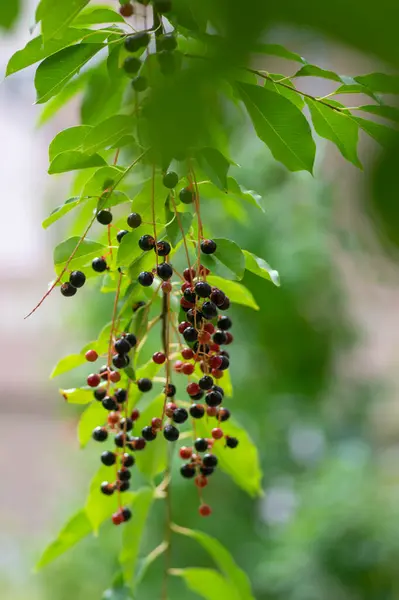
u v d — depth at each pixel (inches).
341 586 69.6
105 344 39.3
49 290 36.8
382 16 17.4
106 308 69.9
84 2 33.5
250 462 41.5
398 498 71.4
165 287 36.7
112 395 38.7
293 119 36.0
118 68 36.4
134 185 41.4
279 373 66.0
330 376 69.1
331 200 60.0
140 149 36.5
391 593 69.0
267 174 63.6
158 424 37.5
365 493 71.6
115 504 41.4
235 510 77.8
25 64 37.4
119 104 41.8
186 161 34.4
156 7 33.6
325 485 72.9
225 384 40.0
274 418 73.7
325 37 18.1
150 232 36.2
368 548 68.9
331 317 65.0
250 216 62.9
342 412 79.2
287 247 62.9
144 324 38.2
